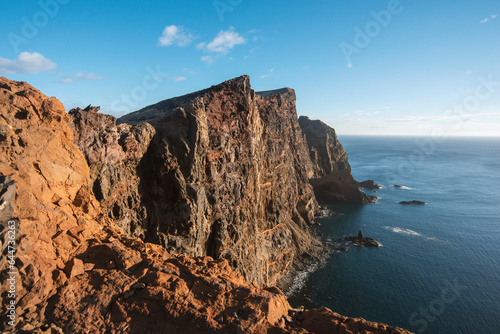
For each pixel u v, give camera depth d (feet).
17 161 49.47
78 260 43.86
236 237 144.56
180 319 36.68
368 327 38.93
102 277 42.27
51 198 53.06
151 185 111.96
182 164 115.85
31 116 60.75
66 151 65.36
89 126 88.33
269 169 221.46
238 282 47.80
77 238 48.34
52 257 42.39
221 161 140.26
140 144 106.73
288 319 42.32
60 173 58.80
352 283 198.18
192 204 112.78
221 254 131.54
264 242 195.00
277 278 203.41
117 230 60.75
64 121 68.64
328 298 182.19
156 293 39.65
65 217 49.70
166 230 110.11
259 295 41.88
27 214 42.04
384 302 177.06
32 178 49.52
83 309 37.11
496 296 181.27
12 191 39.27
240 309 39.27
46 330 33.32
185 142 115.44
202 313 37.45
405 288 191.42
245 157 162.09
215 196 131.13
